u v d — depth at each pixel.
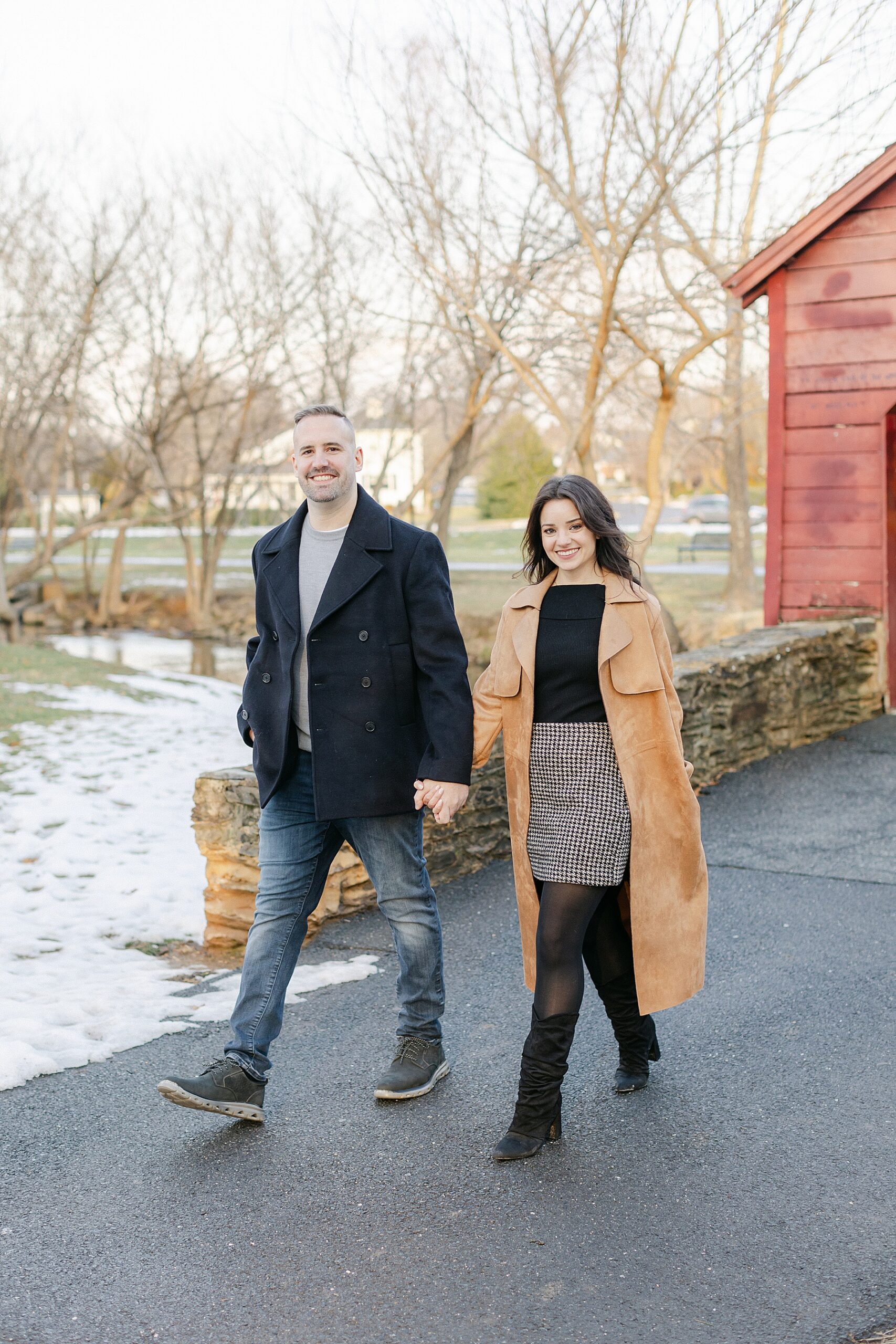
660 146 11.17
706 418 24.44
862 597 9.39
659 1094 3.45
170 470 31.72
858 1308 2.43
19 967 5.09
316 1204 2.86
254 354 25.22
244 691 3.46
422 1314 2.43
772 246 9.26
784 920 5.01
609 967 3.37
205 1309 2.46
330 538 3.35
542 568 3.34
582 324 13.73
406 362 23.05
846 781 7.37
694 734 7.20
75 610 35.31
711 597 26.56
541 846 3.15
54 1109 3.40
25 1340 2.35
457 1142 3.16
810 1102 3.37
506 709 3.24
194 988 4.67
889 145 8.71
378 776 3.29
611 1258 2.62
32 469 30.91
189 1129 3.27
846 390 9.30
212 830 5.25
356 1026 3.97
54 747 10.73
